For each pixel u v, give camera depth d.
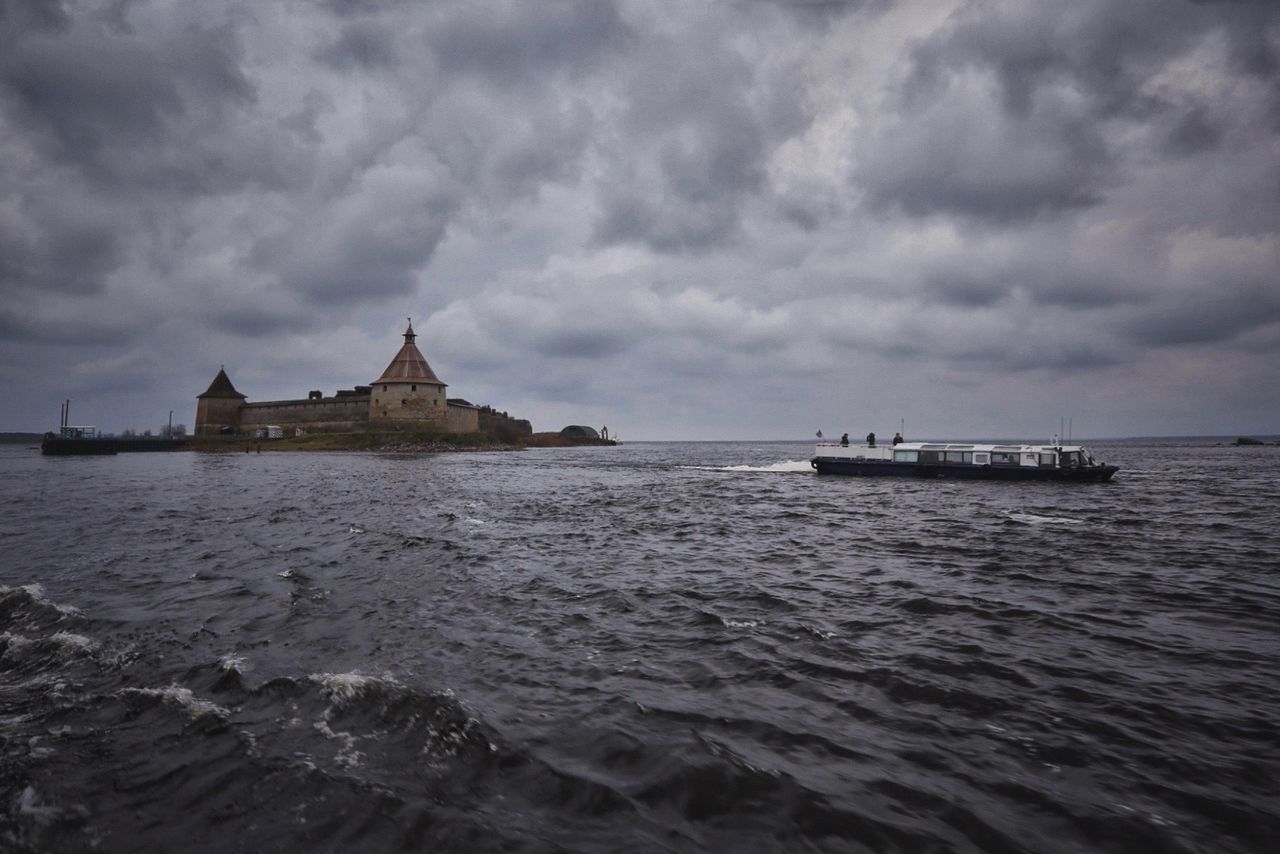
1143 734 6.87
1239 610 11.80
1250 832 5.20
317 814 5.30
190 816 5.28
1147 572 15.10
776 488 39.56
